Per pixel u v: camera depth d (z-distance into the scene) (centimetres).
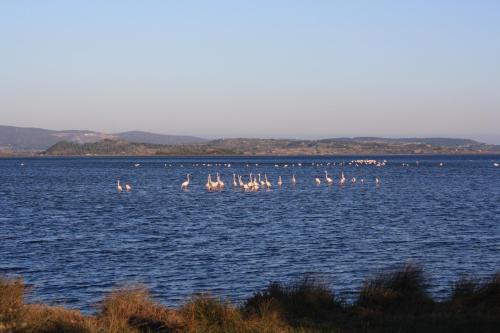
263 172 14488
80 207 5794
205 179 11462
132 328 1433
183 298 2191
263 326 1446
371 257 3008
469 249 3244
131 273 2659
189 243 3472
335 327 1487
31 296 2248
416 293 1781
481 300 1719
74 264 2867
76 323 1423
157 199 6794
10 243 3491
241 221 4575
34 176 12762
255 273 2636
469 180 10506
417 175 12531
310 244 3412
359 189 8412
